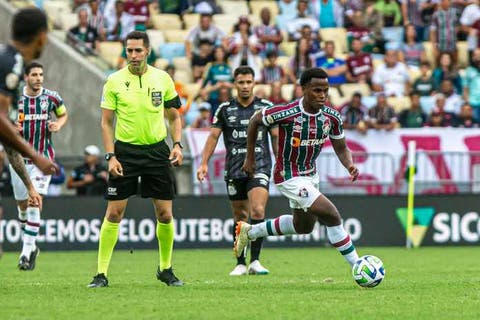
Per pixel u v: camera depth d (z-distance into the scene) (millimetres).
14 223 52062
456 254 47969
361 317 20844
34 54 22391
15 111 39000
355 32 66875
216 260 44094
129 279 31859
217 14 67875
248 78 35438
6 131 19625
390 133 58219
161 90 27453
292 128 27453
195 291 26266
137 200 52875
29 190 25266
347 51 66875
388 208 54812
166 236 28156
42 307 22438
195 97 61719
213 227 53531
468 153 57125
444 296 25047
